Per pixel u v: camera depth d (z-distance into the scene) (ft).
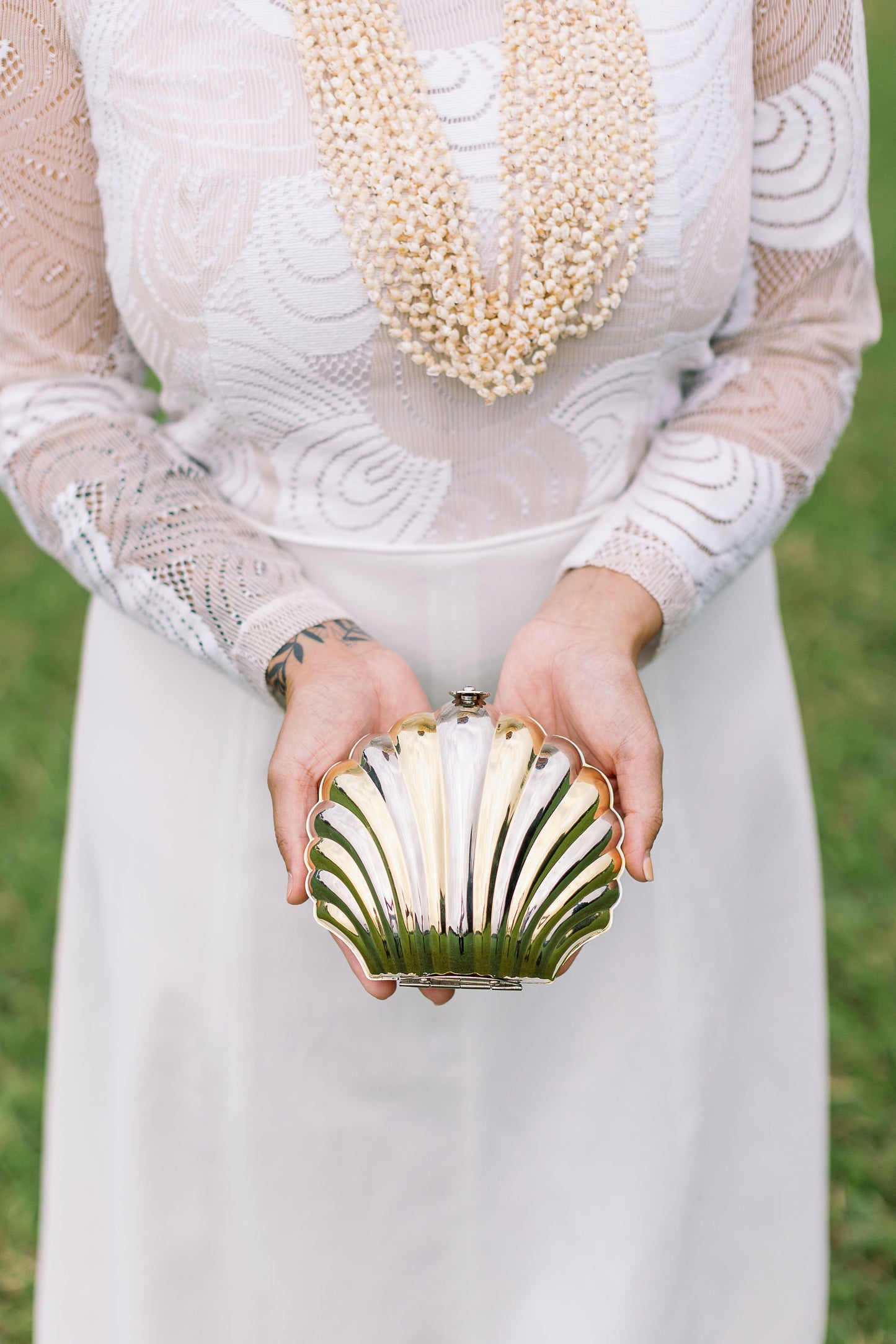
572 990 4.40
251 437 3.88
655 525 3.82
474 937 3.20
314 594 3.84
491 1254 4.64
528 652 3.68
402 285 3.44
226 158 3.36
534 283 3.44
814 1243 5.14
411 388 3.65
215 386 3.72
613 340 3.69
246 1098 4.44
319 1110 4.47
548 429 3.84
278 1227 4.54
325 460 3.85
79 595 12.75
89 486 3.82
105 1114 4.92
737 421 3.95
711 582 3.90
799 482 3.99
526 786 3.30
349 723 3.54
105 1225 4.94
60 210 3.67
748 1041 4.95
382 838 3.25
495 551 4.00
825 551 12.68
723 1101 4.79
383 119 3.30
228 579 3.78
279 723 4.22
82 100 3.53
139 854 4.42
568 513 4.03
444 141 3.34
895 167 22.09
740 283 4.05
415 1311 4.68
